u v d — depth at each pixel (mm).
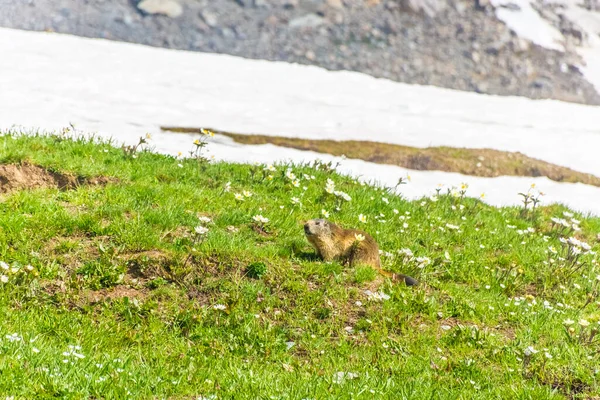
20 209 31516
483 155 68000
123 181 36438
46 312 25172
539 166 67875
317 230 30547
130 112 66188
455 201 44188
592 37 143000
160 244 30109
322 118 75500
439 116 86312
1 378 18188
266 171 40719
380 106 87750
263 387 21125
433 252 35156
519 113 95250
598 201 60281
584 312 31547
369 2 138875
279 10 132875
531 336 28000
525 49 132625
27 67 76750
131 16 125688
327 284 29062
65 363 20109
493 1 142500
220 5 131875
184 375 21625
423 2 139375
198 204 34812
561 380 25094
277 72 97938
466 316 29125
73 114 61219
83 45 94250
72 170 35938
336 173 44125
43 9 124000
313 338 26156
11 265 27312
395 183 55750
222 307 26156
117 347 23797
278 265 29750
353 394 21172
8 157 35094
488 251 37250
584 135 83062
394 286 29516
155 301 26906
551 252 37500
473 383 23750
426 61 125062
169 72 87250
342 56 122250
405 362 24984
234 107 75375
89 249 29516
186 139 60156
